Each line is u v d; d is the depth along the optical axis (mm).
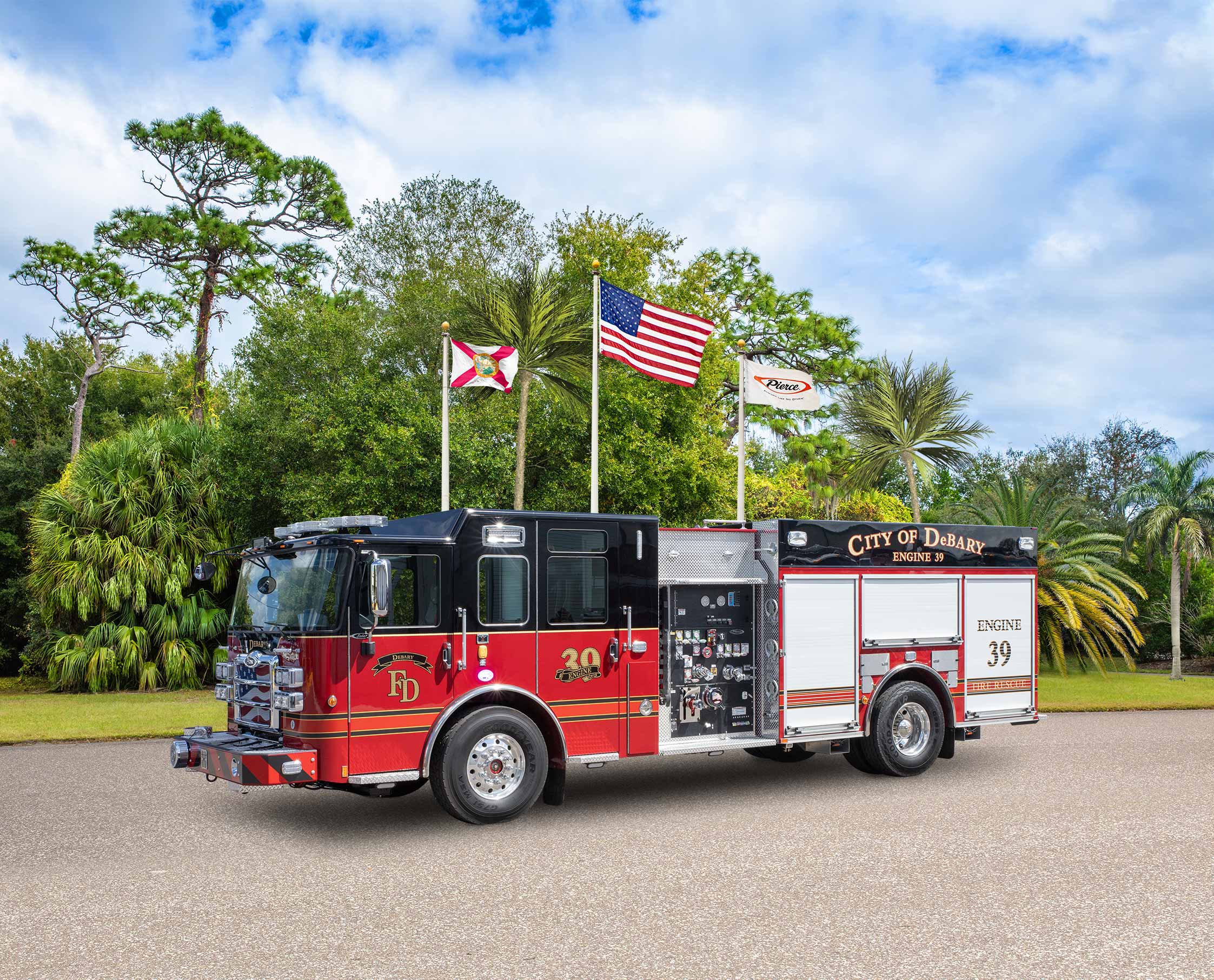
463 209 23641
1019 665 11195
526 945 5238
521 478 16266
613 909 5859
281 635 7781
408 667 7727
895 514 29969
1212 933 5422
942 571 10688
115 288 36094
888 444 19359
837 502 29281
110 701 16328
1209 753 11555
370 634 7547
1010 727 13766
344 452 17766
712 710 9539
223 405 26062
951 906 5887
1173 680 19969
